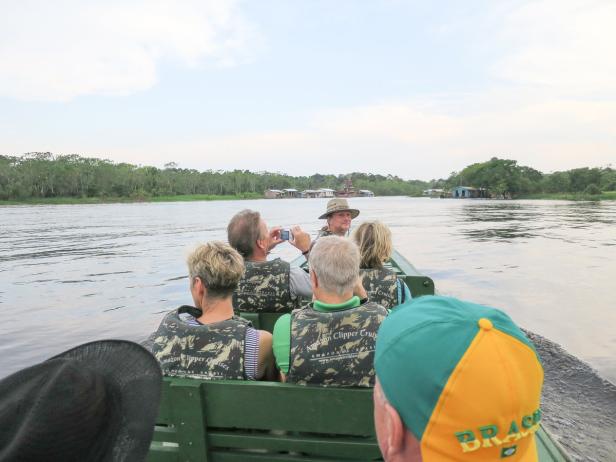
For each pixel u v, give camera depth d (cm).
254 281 279
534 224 2792
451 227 2591
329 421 160
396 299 276
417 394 73
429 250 1495
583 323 596
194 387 163
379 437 85
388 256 287
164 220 3694
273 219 3759
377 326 171
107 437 77
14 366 514
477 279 959
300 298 297
